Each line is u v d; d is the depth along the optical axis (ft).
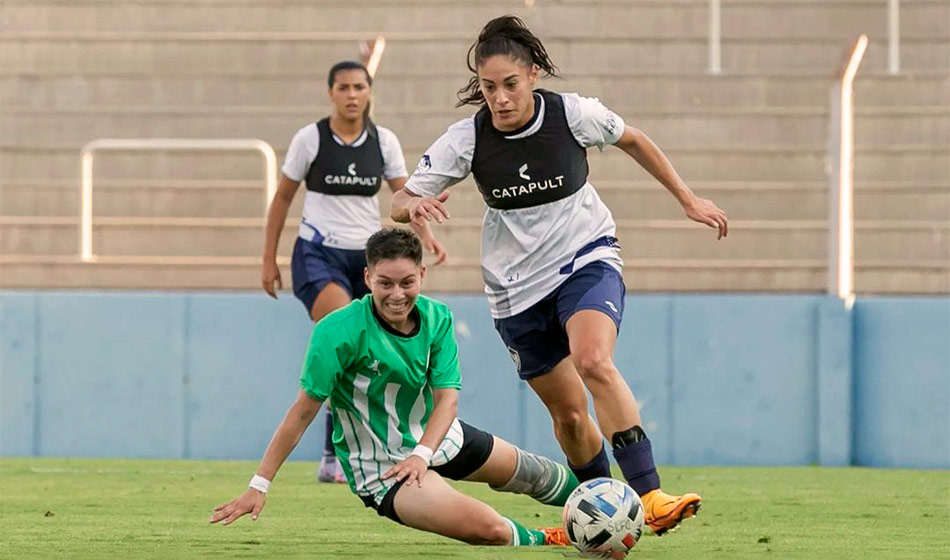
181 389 101.45
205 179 129.08
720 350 99.14
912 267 116.67
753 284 118.52
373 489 49.14
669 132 128.67
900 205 122.52
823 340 98.27
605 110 53.26
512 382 99.81
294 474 88.38
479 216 122.83
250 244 122.72
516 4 140.26
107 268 120.67
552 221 53.26
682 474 91.09
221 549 48.70
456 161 52.65
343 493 75.20
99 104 135.03
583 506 45.39
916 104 130.41
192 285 119.85
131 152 129.39
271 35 138.10
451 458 50.47
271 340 101.14
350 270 83.05
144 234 123.24
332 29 140.97
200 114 131.23
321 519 61.82
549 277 53.26
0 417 101.81
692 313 99.35
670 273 118.52
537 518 63.00
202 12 141.49
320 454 101.04
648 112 128.77
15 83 134.92
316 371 46.98
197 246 122.83
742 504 71.05
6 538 52.90
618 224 121.90
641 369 99.55
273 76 134.62
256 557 46.01
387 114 129.08
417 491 48.16
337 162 81.87
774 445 99.04
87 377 101.71
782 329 98.94
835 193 99.60
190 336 101.45
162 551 48.06
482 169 52.65
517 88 50.67
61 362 101.71
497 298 54.65
